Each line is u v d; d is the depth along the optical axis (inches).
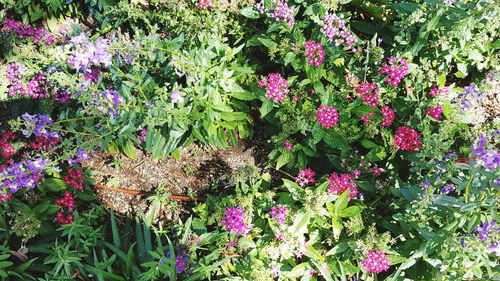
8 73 42.8
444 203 32.6
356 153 41.6
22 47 44.8
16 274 36.5
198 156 45.8
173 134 41.1
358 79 43.2
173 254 36.3
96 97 37.2
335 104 41.5
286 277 36.7
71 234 38.1
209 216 40.4
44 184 40.1
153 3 45.9
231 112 42.4
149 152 45.8
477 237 31.8
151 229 41.1
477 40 42.4
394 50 42.7
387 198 40.6
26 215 37.7
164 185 44.2
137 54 39.3
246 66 44.2
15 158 43.5
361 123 42.8
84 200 42.3
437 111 39.8
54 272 36.2
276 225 37.3
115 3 47.4
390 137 40.6
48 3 48.2
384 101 42.4
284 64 43.8
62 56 35.8
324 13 41.4
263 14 43.9
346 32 40.4
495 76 42.4
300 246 36.3
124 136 40.5
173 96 36.5
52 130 38.8
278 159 42.1
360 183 39.8
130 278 37.4
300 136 43.4
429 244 33.4
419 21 40.1
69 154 38.4
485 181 31.1
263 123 46.8
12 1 48.6
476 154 30.0
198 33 43.5
